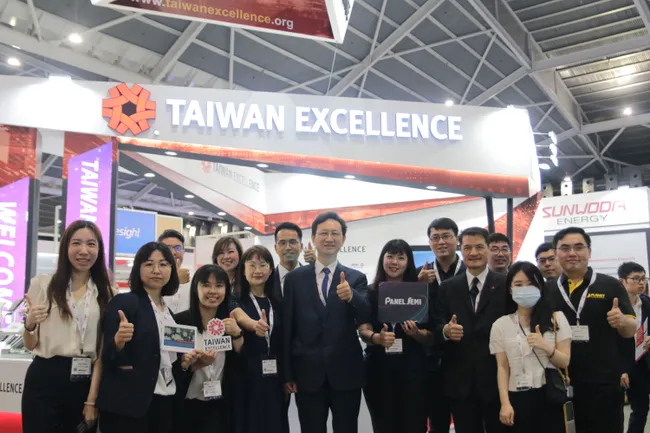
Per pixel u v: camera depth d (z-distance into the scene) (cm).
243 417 278
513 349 268
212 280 269
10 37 679
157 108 519
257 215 930
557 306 296
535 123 1209
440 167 554
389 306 292
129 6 279
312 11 288
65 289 254
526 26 887
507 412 259
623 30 884
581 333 282
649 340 394
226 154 534
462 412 288
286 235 329
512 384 267
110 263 512
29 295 260
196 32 730
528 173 571
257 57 828
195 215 1733
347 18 308
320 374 278
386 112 553
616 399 281
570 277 300
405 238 896
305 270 299
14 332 370
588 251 295
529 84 1027
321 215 301
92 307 260
